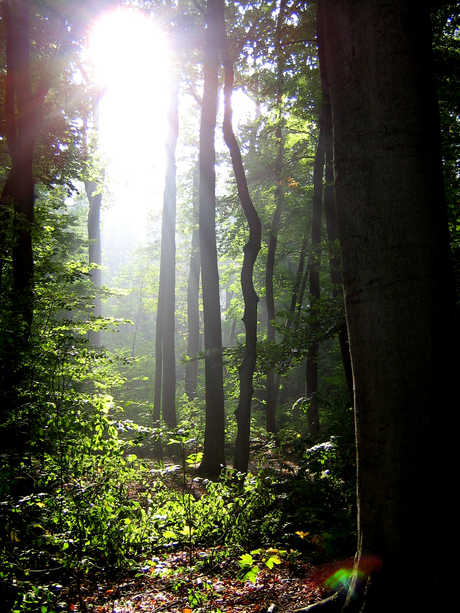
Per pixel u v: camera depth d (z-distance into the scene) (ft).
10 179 29.73
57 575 15.65
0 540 12.77
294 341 29.12
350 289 10.10
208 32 35.88
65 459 14.93
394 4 9.82
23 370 19.20
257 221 34.35
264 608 12.78
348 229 10.11
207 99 40.19
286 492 18.76
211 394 39.32
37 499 14.58
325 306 29.14
